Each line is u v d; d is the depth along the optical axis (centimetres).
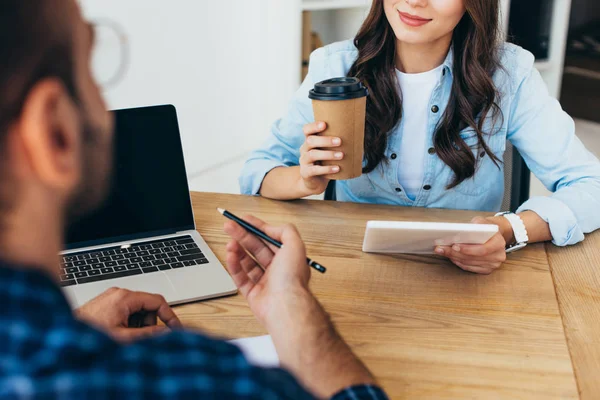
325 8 328
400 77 162
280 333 75
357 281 116
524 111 162
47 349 39
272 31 342
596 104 364
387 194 171
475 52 154
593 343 98
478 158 165
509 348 97
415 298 111
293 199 153
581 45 355
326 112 126
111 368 40
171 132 132
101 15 312
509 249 127
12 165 41
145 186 131
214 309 108
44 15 41
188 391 40
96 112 47
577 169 154
